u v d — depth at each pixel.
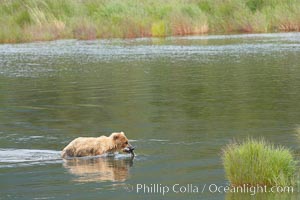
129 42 85.62
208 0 102.50
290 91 44.53
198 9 98.19
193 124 34.41
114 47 79.38
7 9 97.38
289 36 86.56
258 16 96.00
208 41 83.44
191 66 59.97
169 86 48.25
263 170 23.64
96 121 36.03
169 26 94.81
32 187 23.89
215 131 32.56
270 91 44.75
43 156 28.36
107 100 42.91
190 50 73.81
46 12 96.19
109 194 22.98
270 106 39.19
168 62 63.50
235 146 26.11
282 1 99.75
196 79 51.56
